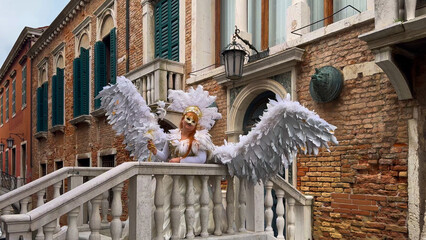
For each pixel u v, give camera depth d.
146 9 10.27
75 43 14.91
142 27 10.45
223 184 7.33
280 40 7.41
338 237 5.62
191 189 3.94
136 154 4.89
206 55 8.77
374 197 5.23
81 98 13.80
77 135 14.41
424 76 4.80
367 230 5.28
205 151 4.29
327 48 5.97
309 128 3.56
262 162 3.97
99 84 12.75
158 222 3.70
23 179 20.72
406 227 4.86
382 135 5.19
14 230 3.07
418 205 4.75
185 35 9.00
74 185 5.47
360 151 5.44
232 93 7.68
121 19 11.65
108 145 11.97
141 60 10.41
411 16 4.41
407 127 4.92
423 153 4.79
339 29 5.73
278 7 7.50
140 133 4.70
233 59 6.52
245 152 3.96
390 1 4.58
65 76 15.92
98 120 12.70
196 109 4.35
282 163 3.96
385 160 5.12
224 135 7.85
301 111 3.47
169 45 9.63
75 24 15.10
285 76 6.56
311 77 5.75
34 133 19.92
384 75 5.21
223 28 8.73
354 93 5.55
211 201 4.34
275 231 6.81
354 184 5.50
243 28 7.83
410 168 4.84
